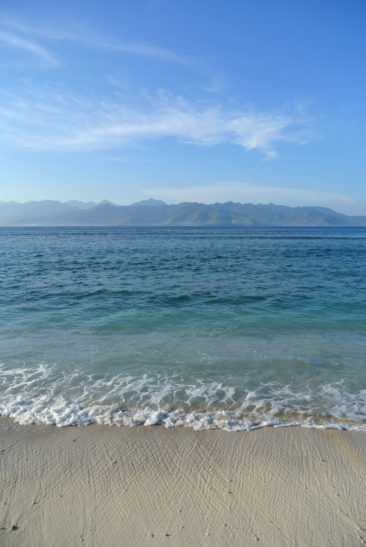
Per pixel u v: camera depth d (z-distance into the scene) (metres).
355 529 3.69
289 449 5.00
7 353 8.59
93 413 5.87
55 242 67.69
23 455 4.82
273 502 4.04
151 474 4.48
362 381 7.17
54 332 10.44
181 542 3.51
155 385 6.90
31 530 3.64
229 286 18.58
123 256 36.91
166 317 12.31
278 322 11.73
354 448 5.04
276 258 35.50
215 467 4.62
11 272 23.89
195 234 119.94
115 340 9.70
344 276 22.69
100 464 4.65
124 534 3.60
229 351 8.84
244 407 6.11
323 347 9.20
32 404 6.14
